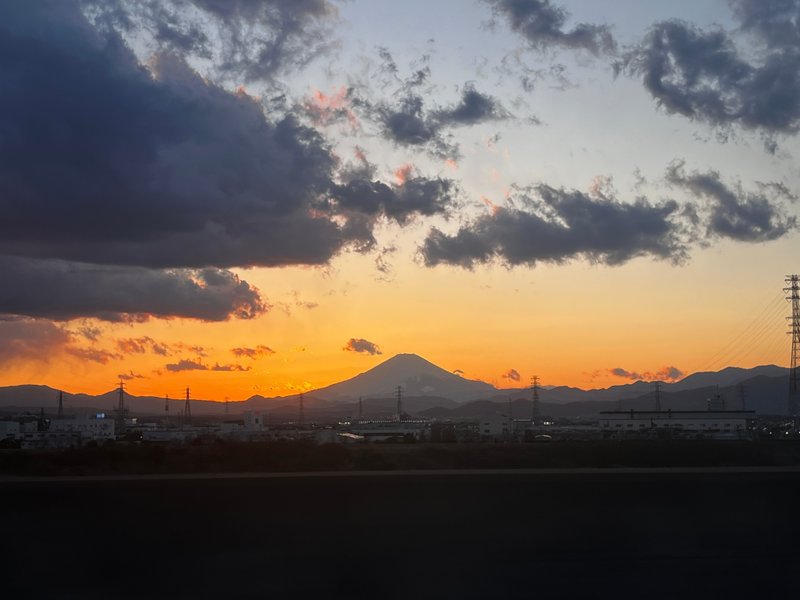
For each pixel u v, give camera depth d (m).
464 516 9.43
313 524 9.21
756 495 9.87
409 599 8.35
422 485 9.58
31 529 8.77
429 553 9.01
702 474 9.94
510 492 9.61
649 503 9.71
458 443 47.59
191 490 9.26
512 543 9.27
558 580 8.66
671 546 9.37
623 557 9.13
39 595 8.46
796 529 9.67
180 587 8.46
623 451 36.03
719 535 9.52
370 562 8.84
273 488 9.37
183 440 53.50
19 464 29.62
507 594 8.41
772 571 9.03
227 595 8.32
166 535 8.95
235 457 34.66
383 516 9.34
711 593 8.62
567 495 9.68
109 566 8.68
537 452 36.88
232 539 8.98
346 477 9.56
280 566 8.72
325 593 8.41
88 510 8.97
